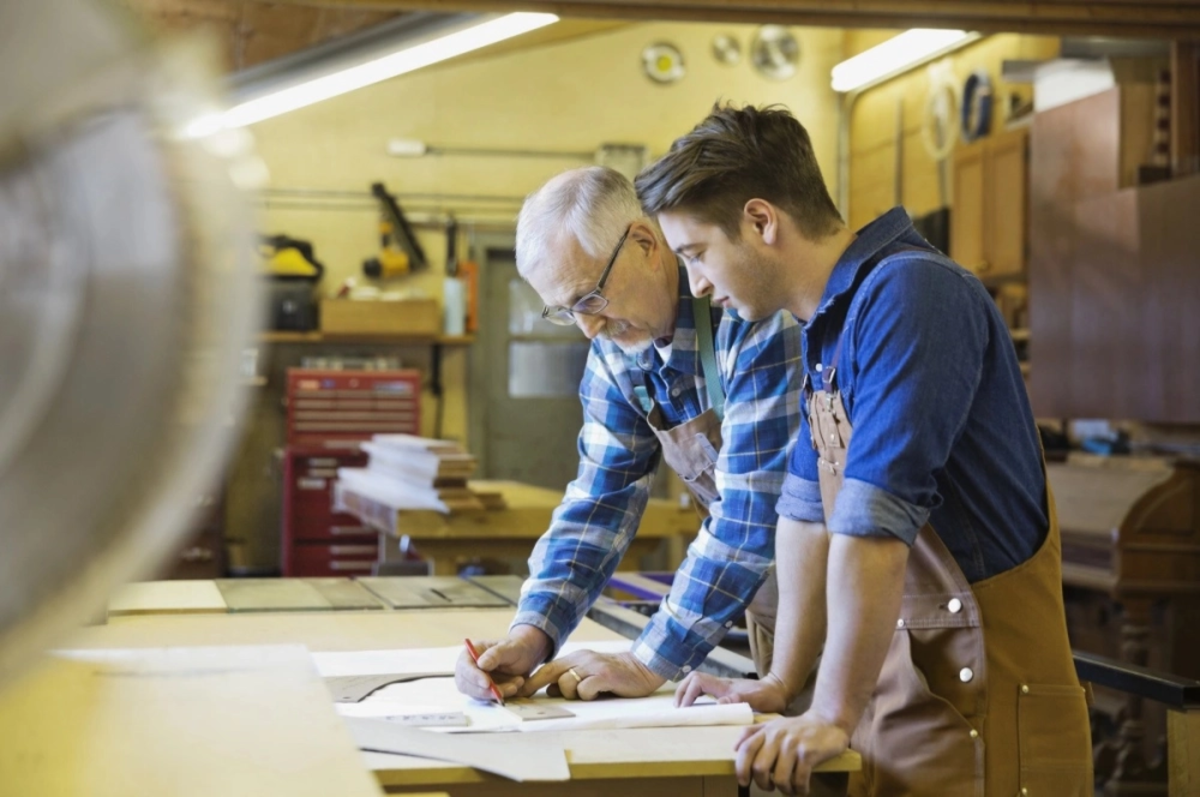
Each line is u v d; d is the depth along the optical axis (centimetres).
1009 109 748
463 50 511
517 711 163
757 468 183
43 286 46
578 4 386
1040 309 608
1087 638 513
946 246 753
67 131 45
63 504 47
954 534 157
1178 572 470
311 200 883
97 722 94
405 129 892
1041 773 155
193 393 47
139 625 230
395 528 453
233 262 48
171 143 47
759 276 159
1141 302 533
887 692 160
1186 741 195
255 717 100
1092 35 406
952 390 145
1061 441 656
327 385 836
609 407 207
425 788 130
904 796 157
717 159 156
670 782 142
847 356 154
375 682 178
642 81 916
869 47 898
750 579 181
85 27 45
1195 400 502
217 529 812
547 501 489
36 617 47
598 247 189
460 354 901
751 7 385
